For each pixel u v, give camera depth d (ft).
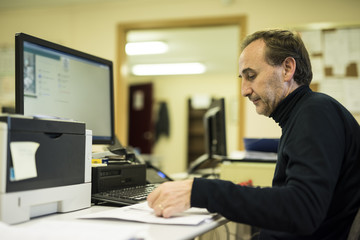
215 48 16.33
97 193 3.33
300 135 2.55
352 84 9.30
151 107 21.93
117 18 11.25
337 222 2.70
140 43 15.57
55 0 11.39
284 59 3.07
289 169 2.53
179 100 23.25
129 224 2.42
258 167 4.94
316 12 9.75
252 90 3.18
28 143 2.43
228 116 22.07
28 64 3.21
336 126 2.59
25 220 2.43
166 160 23.18
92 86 4.09
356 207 2.68
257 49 3.14
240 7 10.25
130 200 3.10
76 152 2.90
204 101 22.66
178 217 2.59
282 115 3.10
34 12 12.02
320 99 2.78
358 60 9.32
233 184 2.54
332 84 9.41
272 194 2.38
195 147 23.22
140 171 4.00
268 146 5.15
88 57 4.02
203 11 10.55
